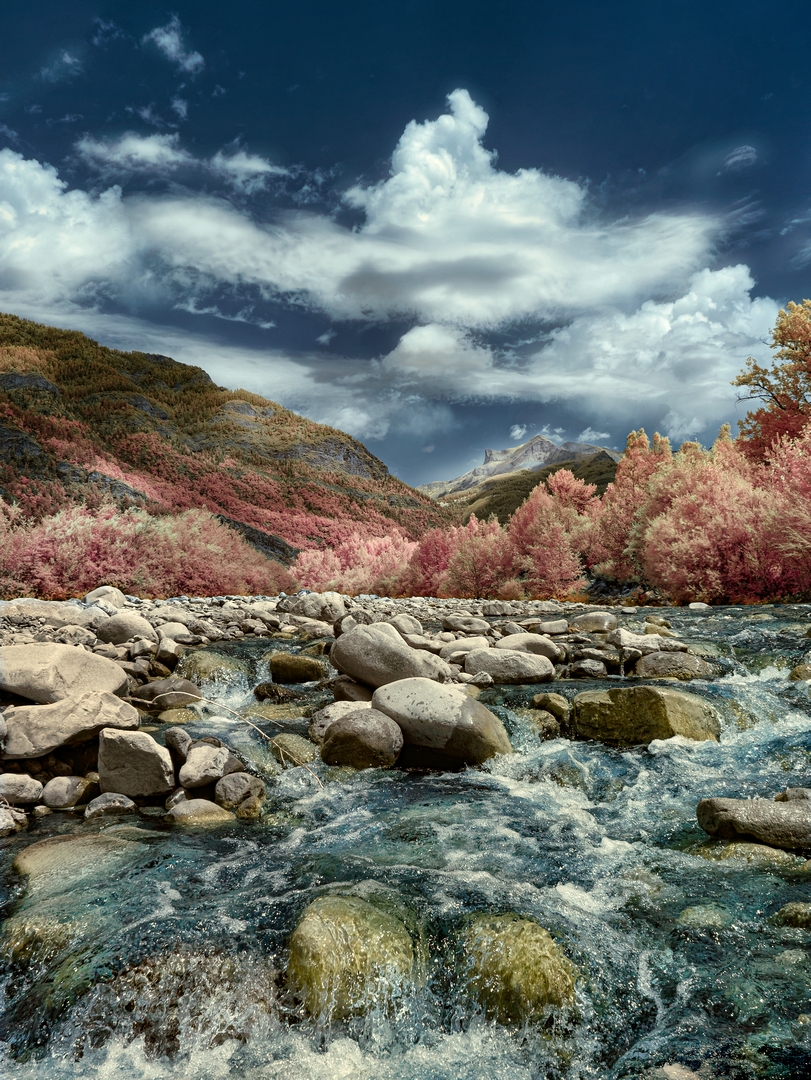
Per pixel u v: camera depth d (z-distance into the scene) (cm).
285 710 533
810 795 327
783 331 1845
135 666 600
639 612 1105
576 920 248
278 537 3744
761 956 226
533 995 210
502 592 1933
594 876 286
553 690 532
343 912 243
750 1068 181
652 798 370
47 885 283
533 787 401
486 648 615
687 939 237
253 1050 204
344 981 216
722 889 268
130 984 220
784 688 523
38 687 423
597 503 2198
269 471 5191
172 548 1848
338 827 347
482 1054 203
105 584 1630
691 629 789
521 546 2031
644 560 1543
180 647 706
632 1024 202
